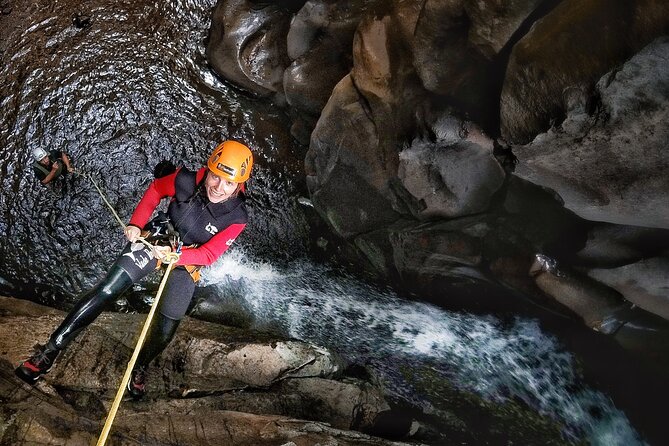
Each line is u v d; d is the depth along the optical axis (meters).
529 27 4.01
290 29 6.17
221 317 5.65
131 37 6.61
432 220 5.46
